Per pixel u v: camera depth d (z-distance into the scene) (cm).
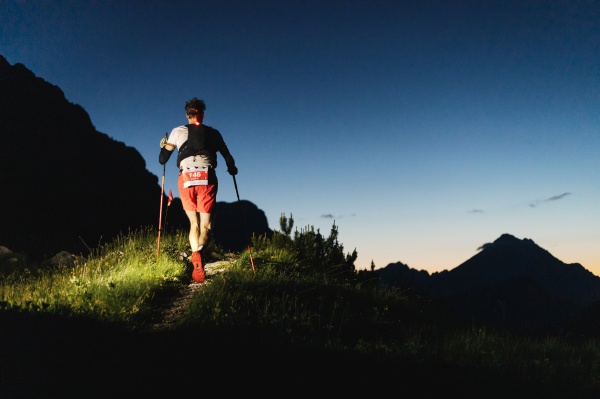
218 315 596
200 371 451
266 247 1095
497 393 539
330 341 608
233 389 429
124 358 457
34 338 465
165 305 677
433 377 548
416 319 913
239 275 800
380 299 934
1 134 2461
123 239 1064
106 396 385
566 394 592
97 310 577
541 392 575
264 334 580
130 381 413
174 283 773
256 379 454
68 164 2856
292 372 486
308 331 642
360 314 783
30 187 2162
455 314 1144
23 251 1088
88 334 500
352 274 1126
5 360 416
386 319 827
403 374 534
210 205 758
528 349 834
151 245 994
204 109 775
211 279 808
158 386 411
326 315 730
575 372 703
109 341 493
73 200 2448
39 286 730
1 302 559
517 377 615
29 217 1864
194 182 742
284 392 439
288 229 1150
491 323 1082
